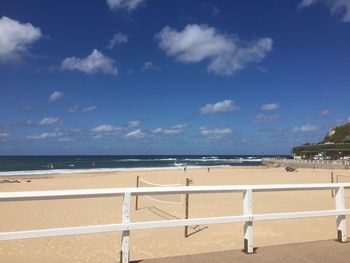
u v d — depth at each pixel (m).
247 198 5.66
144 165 97.06
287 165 87.25
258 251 5.81
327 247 6.11
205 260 5.32
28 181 36.19
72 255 9.13
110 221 13.63
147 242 10.29
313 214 6.14
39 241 10.34
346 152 110.06
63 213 15.11
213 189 5.34
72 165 94.44
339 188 6.42
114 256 9.07
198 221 5.32
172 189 5.09
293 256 5.57
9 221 13.57
